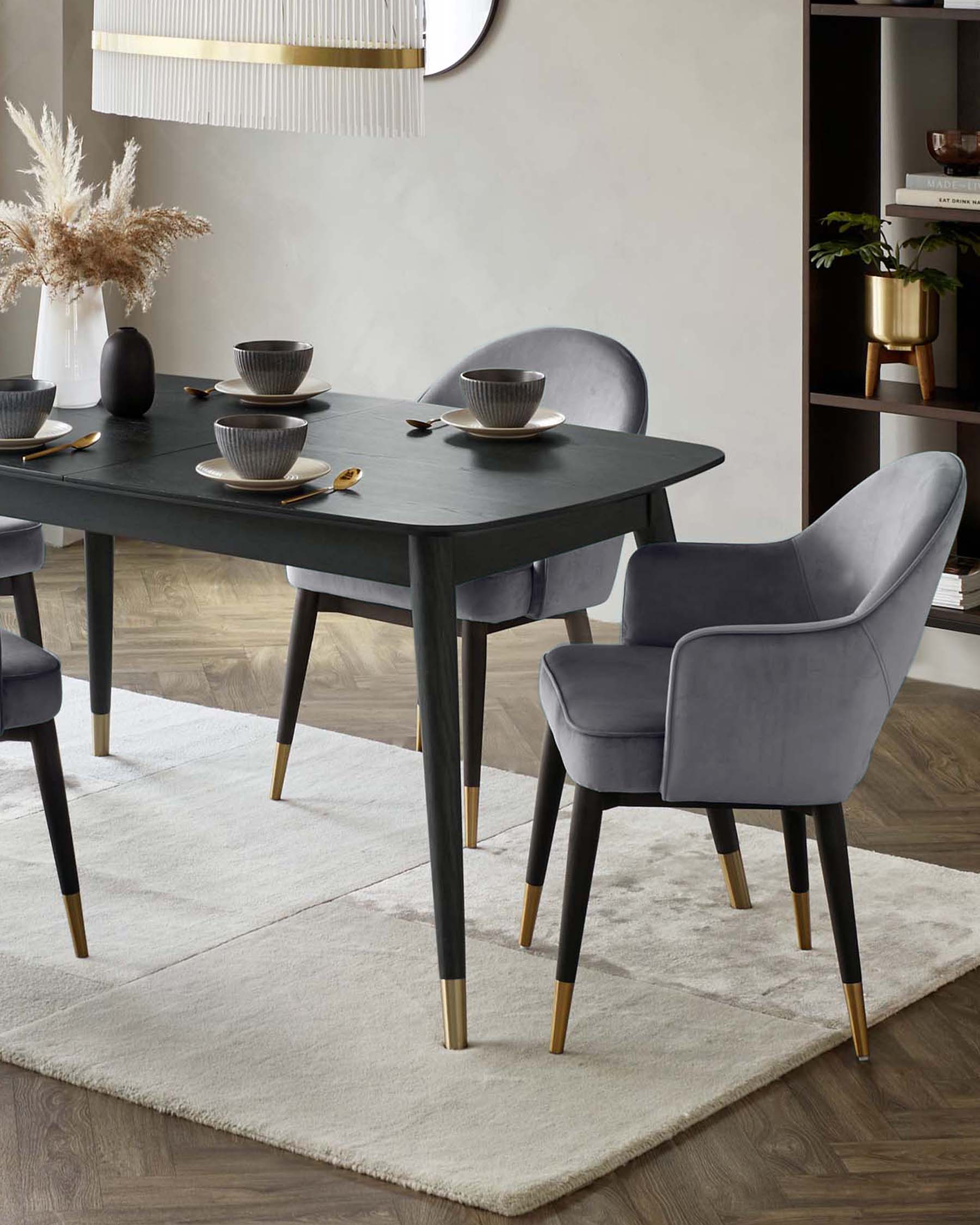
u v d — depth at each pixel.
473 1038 2.82
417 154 5.57
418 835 3.68
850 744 2.65
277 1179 2.45
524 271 5.43
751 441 5.08
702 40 4.93
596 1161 2.46
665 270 5.14
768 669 2.59
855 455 4.63
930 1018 2.91
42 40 5.86
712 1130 2.58
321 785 3.96
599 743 2.67
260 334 6.07
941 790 3.96
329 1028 2.85
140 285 3.61
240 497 2.79
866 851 3.58
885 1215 2.37
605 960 3.10
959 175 4.19
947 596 4.37
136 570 5.86
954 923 3.25
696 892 3.39
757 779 2.65
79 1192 2.42
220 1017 2.88
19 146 5.97
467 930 3.22
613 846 3.62
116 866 3.50
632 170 5.14
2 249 3.55
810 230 4.32
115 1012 2.89
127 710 4.46
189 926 3.23
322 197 5.82
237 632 5.19
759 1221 2.36
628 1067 2.73
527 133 5.32
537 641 5.19
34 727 3.01
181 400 3.69
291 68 3.06
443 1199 2.40
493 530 2.77
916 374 4.62
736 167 4.94
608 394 3.83
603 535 3.04
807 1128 2.58
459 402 4.00
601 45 5.11
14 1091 2.67
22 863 3.50
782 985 3.00
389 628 5.27
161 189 6.18
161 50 3.13
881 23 4.50
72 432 3.33
